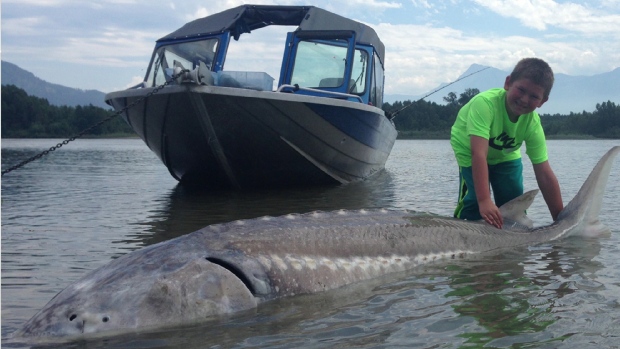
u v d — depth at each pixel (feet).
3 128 209.05
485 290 12.57
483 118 17.24
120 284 10.40
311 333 10.03
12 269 14.88
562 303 11.50
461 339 9.66
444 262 15.25
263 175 34.58
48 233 20.20
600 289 12.44
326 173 35.70
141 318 10.09
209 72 29.40
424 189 34.76
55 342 9.54
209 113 30.14
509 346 9.30
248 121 30.76
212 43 35.65
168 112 31.22
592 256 15.76
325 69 35.76
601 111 212.02
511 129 17.89
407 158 73.56
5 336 9.91
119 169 54.65
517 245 17.26
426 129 192.75
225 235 12.10
